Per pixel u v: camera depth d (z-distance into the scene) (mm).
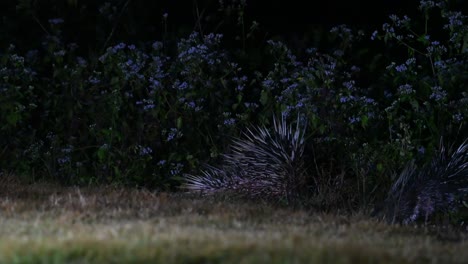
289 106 14781
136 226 9641
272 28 18969
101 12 17797
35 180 15508
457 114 14156
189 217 10781
